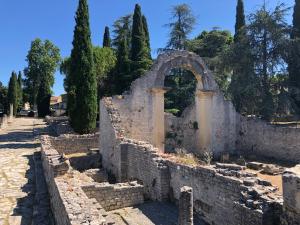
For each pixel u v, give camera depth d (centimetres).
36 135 3616
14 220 1155
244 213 969
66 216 810
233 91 3114
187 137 2778
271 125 2508
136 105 2375
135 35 4106
